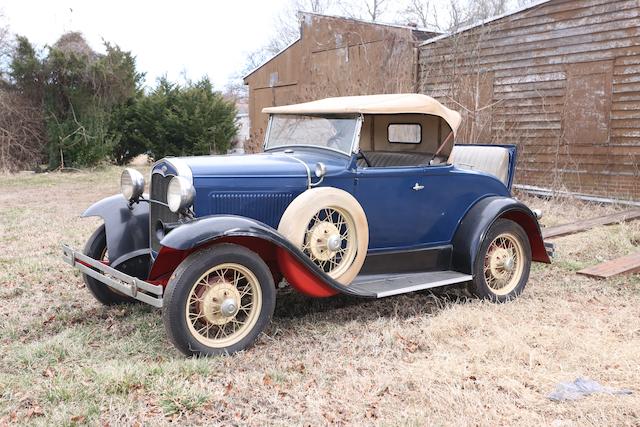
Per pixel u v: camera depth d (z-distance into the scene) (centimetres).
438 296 550
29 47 1772
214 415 324
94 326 470
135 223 494
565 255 695
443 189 514
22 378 365
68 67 1788
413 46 1328
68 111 1861
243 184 436
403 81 1256
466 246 515
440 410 327
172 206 411
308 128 515
